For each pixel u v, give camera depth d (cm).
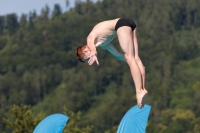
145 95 3078
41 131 3731
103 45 3231
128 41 3134
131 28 3161
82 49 3192
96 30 3197
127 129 3734
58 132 3731
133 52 3142
